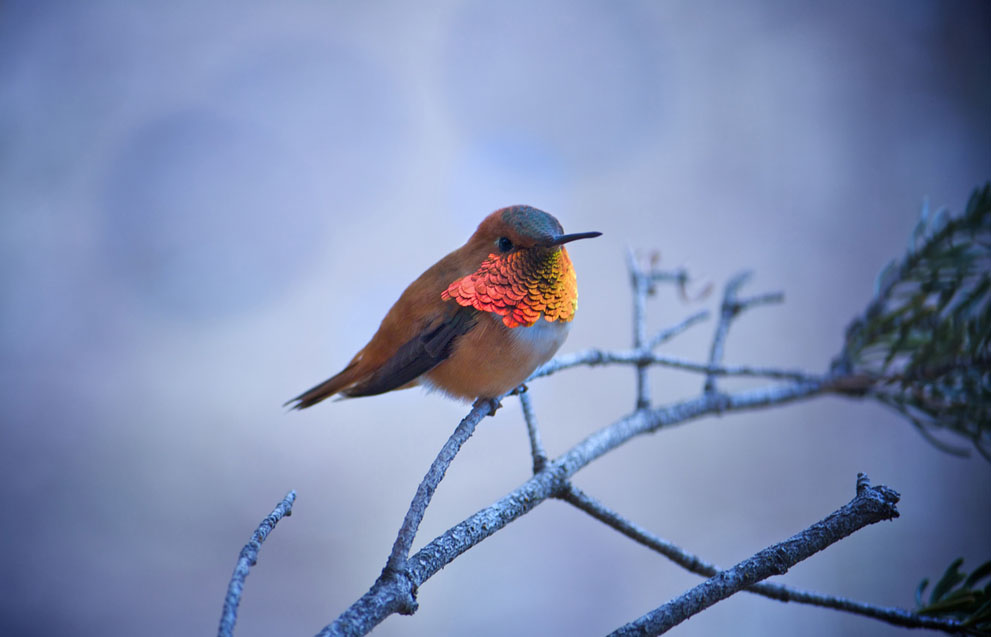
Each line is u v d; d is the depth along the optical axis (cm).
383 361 264
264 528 253
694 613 254
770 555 254
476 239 263
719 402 263
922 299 264
